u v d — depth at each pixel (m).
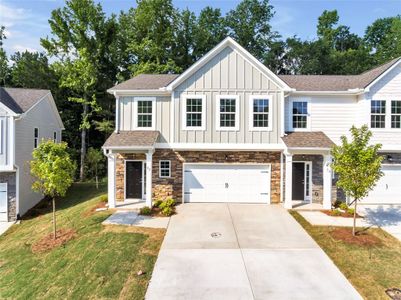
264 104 15.01
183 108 15.01
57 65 26.77
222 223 12.32
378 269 8.62
